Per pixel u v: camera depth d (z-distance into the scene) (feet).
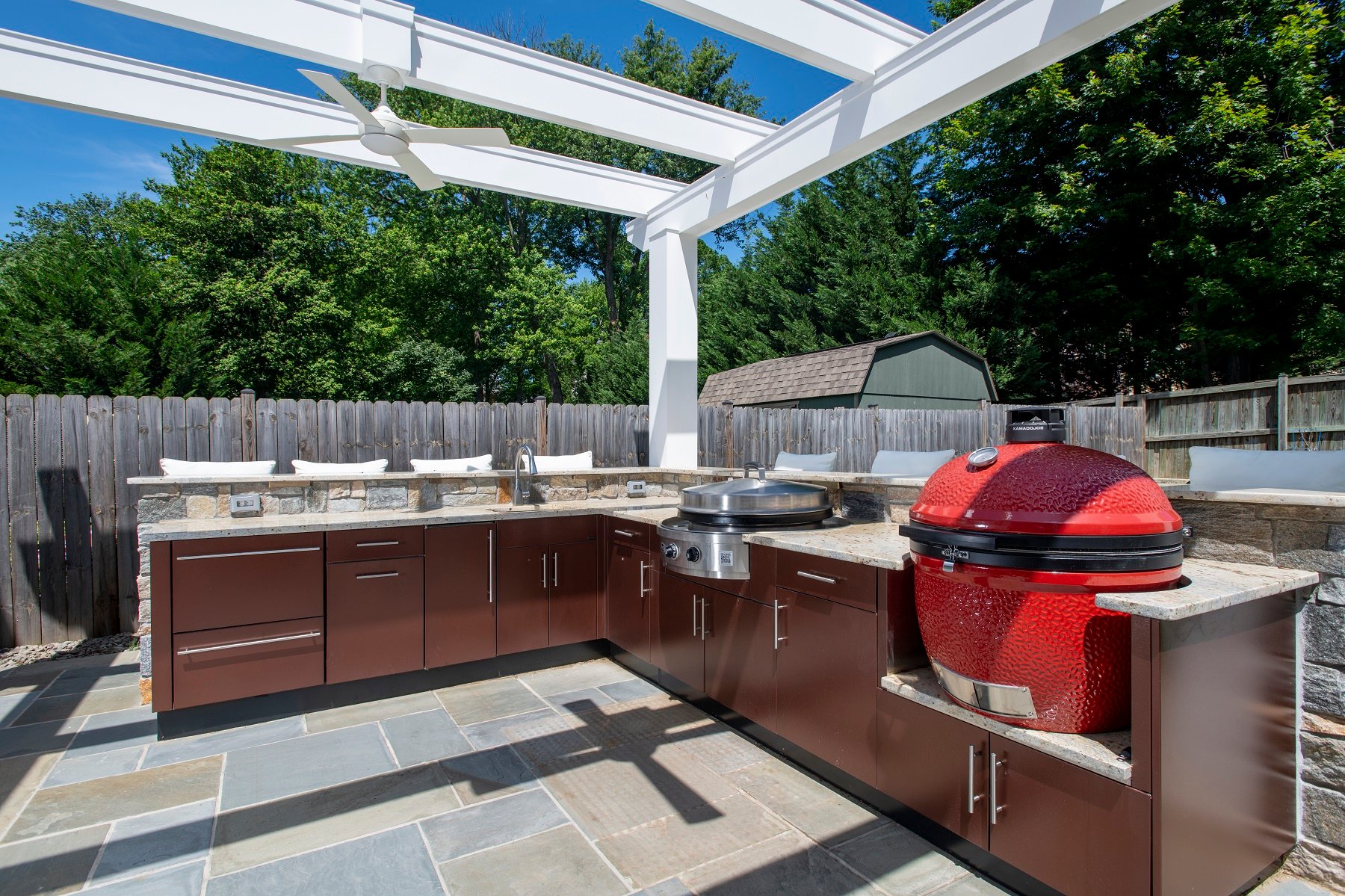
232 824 7.72
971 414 28.07
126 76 11.78
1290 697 6.28
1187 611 4.89
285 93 13.05
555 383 69.31
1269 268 34.81
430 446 18.72
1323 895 6.06
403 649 11.44
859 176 55.93
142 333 23.24
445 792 8.42
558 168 15.87
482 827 7.62
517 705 11.28
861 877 6.63
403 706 11.23
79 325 22.34
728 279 63.16
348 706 11.25
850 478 10.50
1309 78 35.17
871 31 11.23
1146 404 29.53
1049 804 5.69
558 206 69.77
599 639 13.79
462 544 11.96
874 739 7.50
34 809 8.04
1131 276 45.29
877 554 7.41
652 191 17.21
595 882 6.61
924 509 6.57
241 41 10.28
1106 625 5.54
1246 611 5.74
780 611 8.89
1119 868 5.19
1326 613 6.16
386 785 8.59
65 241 26.84
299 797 8.30
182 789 8.50
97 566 15.20
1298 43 35.04
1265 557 6.54
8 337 20.84
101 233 66.23
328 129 13.43
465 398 54.75
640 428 21.83
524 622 12.64
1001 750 6.10
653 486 15.62
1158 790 4.95
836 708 8.01
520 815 7.87
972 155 48.88
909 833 7.38
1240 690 5.70
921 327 47.50
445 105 57.72
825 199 55.21
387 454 18.20
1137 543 5.37
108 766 9.12
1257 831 5.94
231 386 41.96
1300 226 33.78
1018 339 45.62
